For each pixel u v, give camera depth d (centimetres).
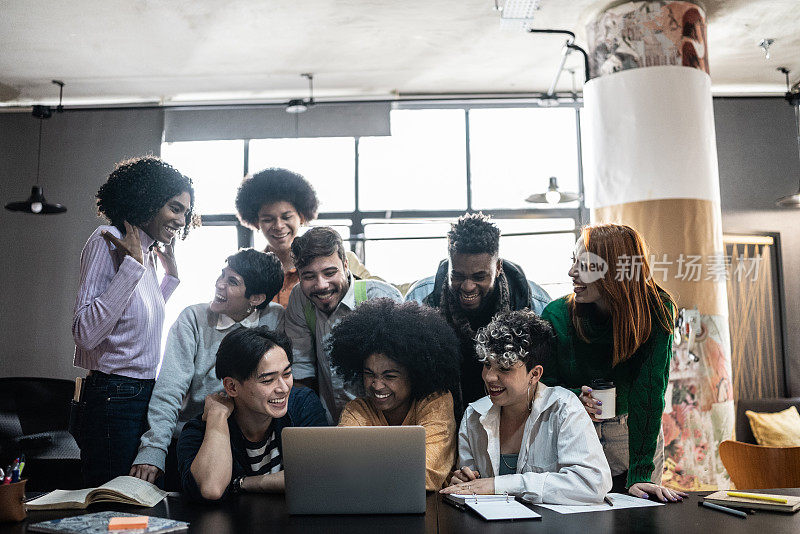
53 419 455
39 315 638
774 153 627
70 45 532
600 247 309
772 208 622
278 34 516
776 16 485
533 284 372
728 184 623
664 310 307
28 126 654
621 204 429
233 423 258
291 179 444
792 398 584
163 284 328
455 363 294
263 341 252
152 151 642
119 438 293
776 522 196
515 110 645
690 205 418
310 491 208
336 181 636
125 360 297
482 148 641
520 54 554
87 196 645
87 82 605
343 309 340
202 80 604
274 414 252
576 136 641
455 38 525
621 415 309
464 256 328
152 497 232
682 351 406
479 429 272
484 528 191
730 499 226
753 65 576
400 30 511
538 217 631
